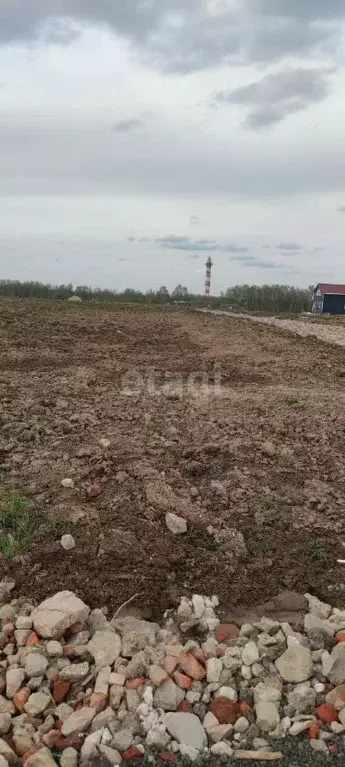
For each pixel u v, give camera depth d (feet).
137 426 19.66
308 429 19.89
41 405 21.67
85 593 10.30
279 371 32.14
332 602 10.68
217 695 8.25
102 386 26.04
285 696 8.34
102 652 8.86
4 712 7.80
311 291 173.27
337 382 29.68
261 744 7.55
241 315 79.82
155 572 10.96
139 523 12.63
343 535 12.84
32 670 8.41
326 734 7.70
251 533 12.72
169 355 36.83
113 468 15.34
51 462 15.85
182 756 7.33
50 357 32.99
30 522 12.34
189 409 22.38
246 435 18.94
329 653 9.12
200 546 12.15
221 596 10.62
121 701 8.07
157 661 8.75
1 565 10.87
